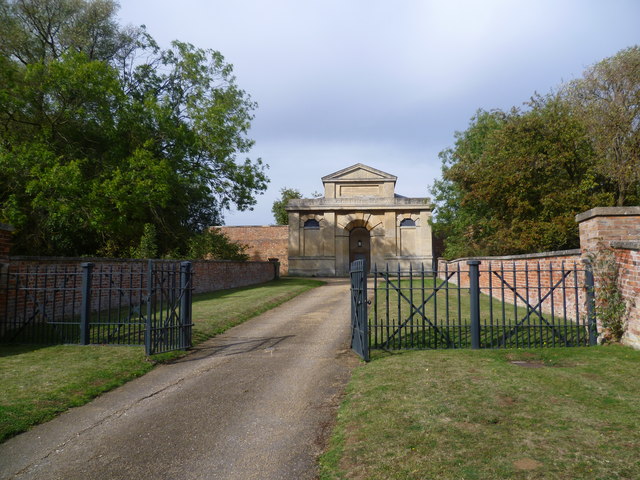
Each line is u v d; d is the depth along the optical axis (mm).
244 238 41375
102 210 17672
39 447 4363
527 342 8320
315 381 6355
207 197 27016
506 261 14594
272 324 11453
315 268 38281
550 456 3559
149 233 19938
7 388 5934
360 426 4430
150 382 6559
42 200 16766
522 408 4672
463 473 3350
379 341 8789
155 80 26016
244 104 27562
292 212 39000
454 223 30797
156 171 18641
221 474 3734
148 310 7859
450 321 10648
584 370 6152
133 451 4242
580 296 9703
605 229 7785
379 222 38531
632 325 7289
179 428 4785
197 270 19688
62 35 22516
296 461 3902
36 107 18531
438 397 5133
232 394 5906
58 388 5961
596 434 3947
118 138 20266
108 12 23297
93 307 12766
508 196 20391
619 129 19453
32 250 19047
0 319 8953
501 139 21484
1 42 20297
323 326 10945
